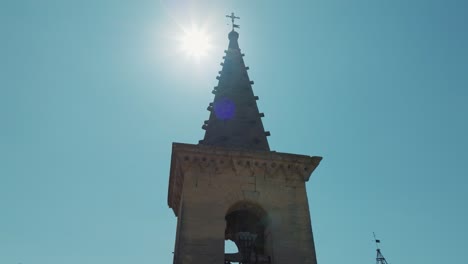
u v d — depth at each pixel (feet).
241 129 79.87
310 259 62.59
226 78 92.02
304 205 68.44
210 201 65.57
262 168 70.74
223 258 60.44
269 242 65.16
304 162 72.59
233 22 109.09
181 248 59.98
